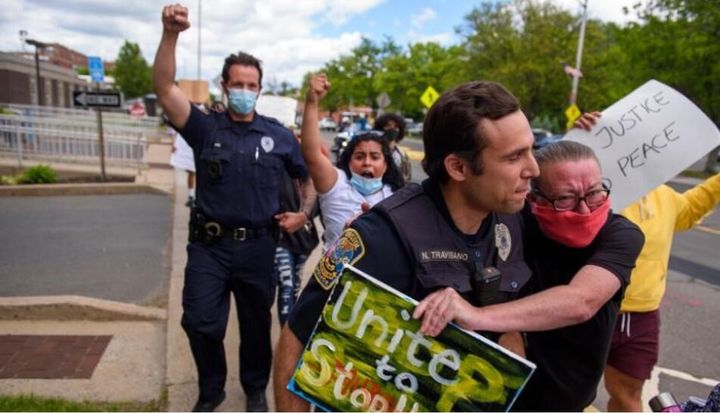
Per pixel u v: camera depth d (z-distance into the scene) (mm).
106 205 9383
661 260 2510
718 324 5027
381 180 3316
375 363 1306
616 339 2533
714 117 22469
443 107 1323
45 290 4973
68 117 21141
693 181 19953
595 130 2227
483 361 1273
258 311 3105
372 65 57844
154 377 3346
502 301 1429
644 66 23484
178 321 4145
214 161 2939
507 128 1257
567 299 1376
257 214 3000
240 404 3160
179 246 6531
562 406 1726
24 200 9648
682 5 22203
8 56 30109
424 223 1340
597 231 1581
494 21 33719
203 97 17156
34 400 2914
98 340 3811
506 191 1287
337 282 1305
